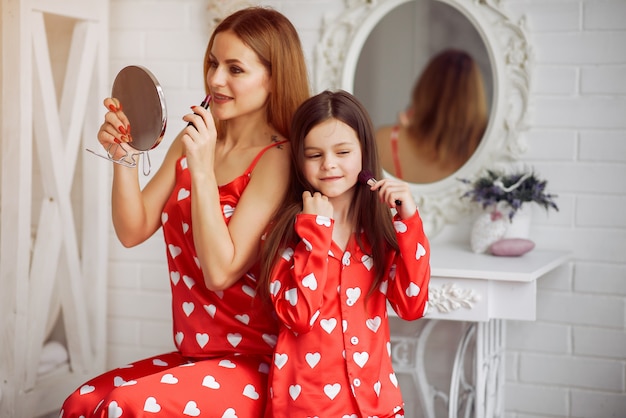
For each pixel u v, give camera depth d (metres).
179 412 1.47
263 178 1.65
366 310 1.61
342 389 1.55
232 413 1.51
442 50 2.59
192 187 1.57
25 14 2.36
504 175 2.48
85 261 2.78
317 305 1.52
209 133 1.58
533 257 2.34
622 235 2.47
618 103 2.45
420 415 2.72
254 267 1.65
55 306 2.75
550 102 2.50
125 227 1.70
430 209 2.62
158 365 1.68
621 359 2.50
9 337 2.40
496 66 2.53
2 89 2.38
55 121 2.51
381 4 2.62
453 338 2.65
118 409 1.44
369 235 1.64
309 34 2.71
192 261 1.67
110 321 2.99
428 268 1.61
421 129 2.62
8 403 2.40
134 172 1.69
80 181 2.93
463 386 2.51
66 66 2.87
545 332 2.57
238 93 1.65
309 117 1.59
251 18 1.68
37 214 2.93
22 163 2.37
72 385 2.66
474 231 2.42
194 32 2.83
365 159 1.64
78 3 2.58
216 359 1.60
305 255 1.54
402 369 2.62
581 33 2.46
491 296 2.11
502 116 2.53
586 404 2.54
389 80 2.64
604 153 2.47
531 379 2.60
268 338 1.63
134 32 2.89
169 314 2.94
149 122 1.59
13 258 2.38
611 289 2.50
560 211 2.52
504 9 2.51
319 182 1.60
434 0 2.58
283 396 1.53
